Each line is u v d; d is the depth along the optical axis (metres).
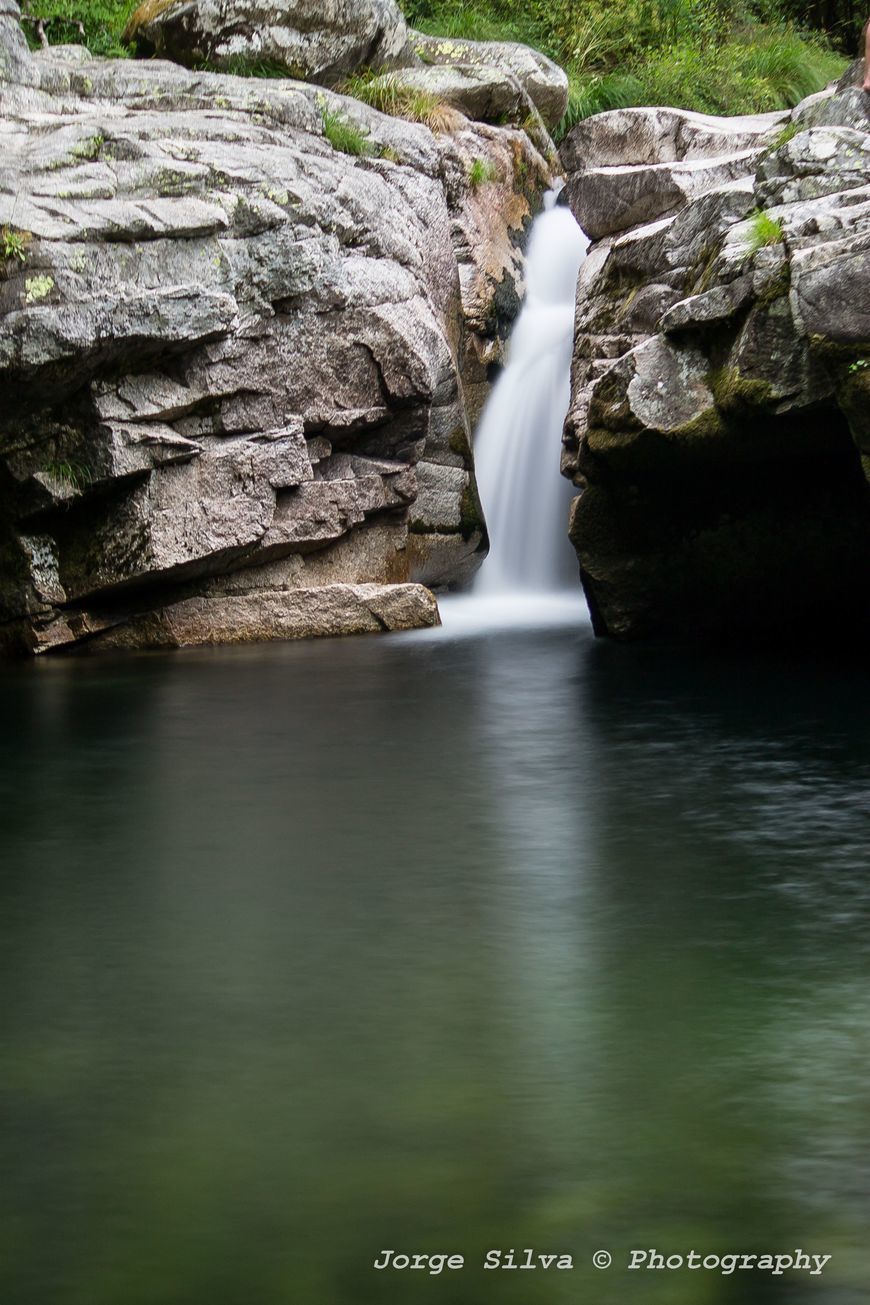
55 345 11.24
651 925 5.54
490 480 15.66
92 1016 4.80
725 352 10.73
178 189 12.10
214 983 5.05
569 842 6.64
